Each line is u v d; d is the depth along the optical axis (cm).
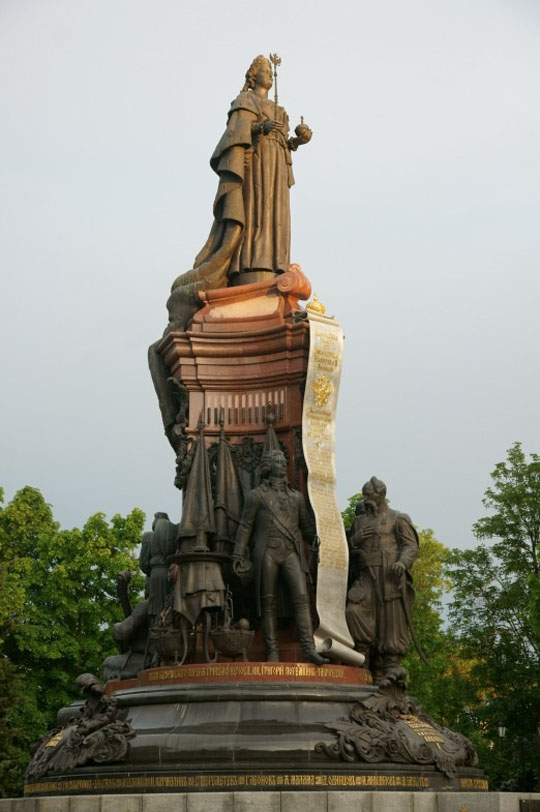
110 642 4181
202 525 1869
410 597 1930
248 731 1573
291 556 1850
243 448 1991
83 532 4266
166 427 2103
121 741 1583
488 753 3925
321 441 1958
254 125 2222
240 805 1430
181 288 2127
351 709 1661
